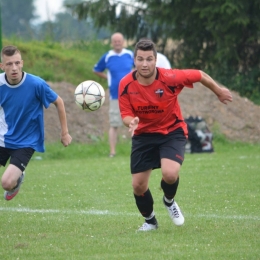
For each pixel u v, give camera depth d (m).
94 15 68.94
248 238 19.62
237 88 66.19
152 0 66.50
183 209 25.09
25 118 21.45
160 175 35.12
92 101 22.91
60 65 65.88
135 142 20.67
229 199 27.19
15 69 20.75
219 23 62.31
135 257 17.36
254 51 67.81
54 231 21.23
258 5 61.94
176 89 20.52
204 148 47.16
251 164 38.75
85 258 17.36
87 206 26.36
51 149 47.56
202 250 18.06
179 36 67.38
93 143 51.09
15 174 20.61
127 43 72.25
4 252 18.14
